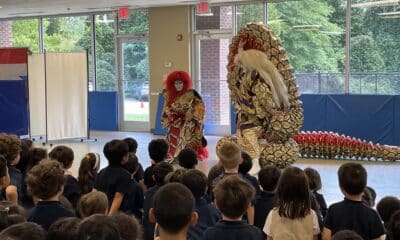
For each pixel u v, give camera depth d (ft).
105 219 4.95
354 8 33.65
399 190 20.43
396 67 32.68
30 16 46.11
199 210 9.37
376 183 21.72
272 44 24.43
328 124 33.12
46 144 33.99
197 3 37.35
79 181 13.19
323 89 35.17
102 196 8.59
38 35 46.91
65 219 5.66
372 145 27.25
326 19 34.68
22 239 4.95
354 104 32.22
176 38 39.34
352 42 33.96
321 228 9.70
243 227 7.62
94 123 43.98
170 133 27.17
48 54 33.60
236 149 12.44
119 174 12.12
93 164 13.51
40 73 35.27
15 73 35.24
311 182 11.73
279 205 9.00
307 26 35.32
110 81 43.96
